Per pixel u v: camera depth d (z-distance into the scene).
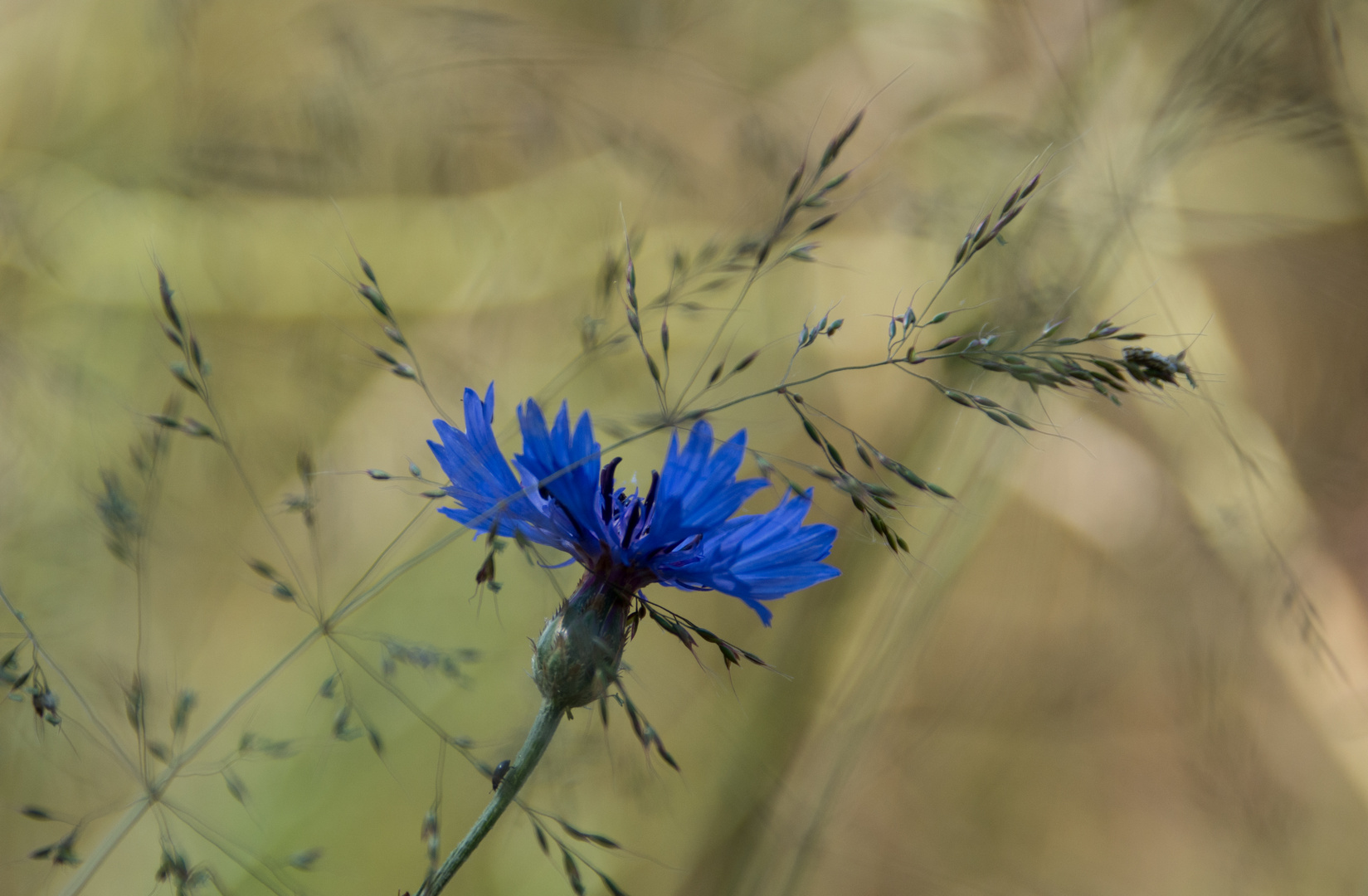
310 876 0.41
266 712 0.43
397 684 0.43
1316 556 0.48
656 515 0.34
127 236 0.47
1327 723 0.47
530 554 0.34
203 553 0.44
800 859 0.41
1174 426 0.48
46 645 0.41
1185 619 0.47
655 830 0.42
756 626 0.48
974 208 0.46
